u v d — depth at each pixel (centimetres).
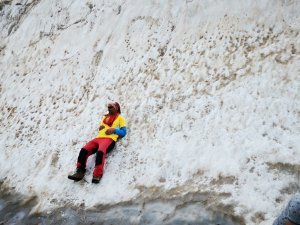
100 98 824
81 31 1030
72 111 841
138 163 643
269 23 728
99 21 1009
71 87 910
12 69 1107
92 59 937
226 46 750
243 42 734
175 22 861
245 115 620
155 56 832
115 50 909
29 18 1216
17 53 1145
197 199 537
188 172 590
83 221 583
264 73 658
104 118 701
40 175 727
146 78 799
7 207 681
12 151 834
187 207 530
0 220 651
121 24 952
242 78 675
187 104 695
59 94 915
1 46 1223
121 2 997
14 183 745
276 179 513
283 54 666
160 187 588
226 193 525
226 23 784
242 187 524
